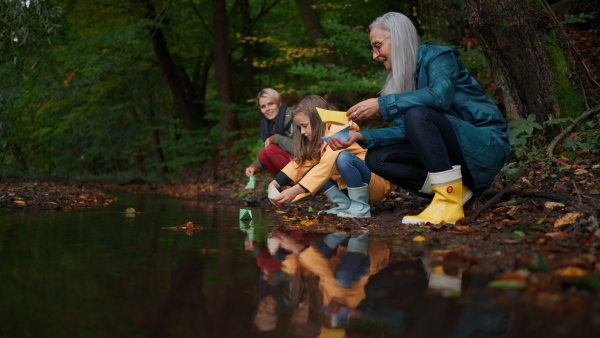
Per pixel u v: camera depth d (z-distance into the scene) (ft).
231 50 49.03
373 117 33.09
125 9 44.11
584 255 5.67
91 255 6.97
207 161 46.62
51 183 25.68
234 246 7.86
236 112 45.01
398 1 37.14
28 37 21.25
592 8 26.35
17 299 4.69
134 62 44.88
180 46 49.93
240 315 4.30
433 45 10.10
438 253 6.81
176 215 13.82
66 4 36.58
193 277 5.64
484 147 9.73
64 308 4.44
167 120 49.88
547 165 13.98
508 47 15.94
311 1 34.71
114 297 4.79
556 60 15.92
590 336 3.60
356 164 12.01
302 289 5.09
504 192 11.10
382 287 5.05
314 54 34.32
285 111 16.38
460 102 10.06
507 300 4.42
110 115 48.42
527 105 16.34
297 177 12.47
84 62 34.53
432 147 9.45
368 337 3.77
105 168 61.98
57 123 40.16
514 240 7.16
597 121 15.37
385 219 11.43
